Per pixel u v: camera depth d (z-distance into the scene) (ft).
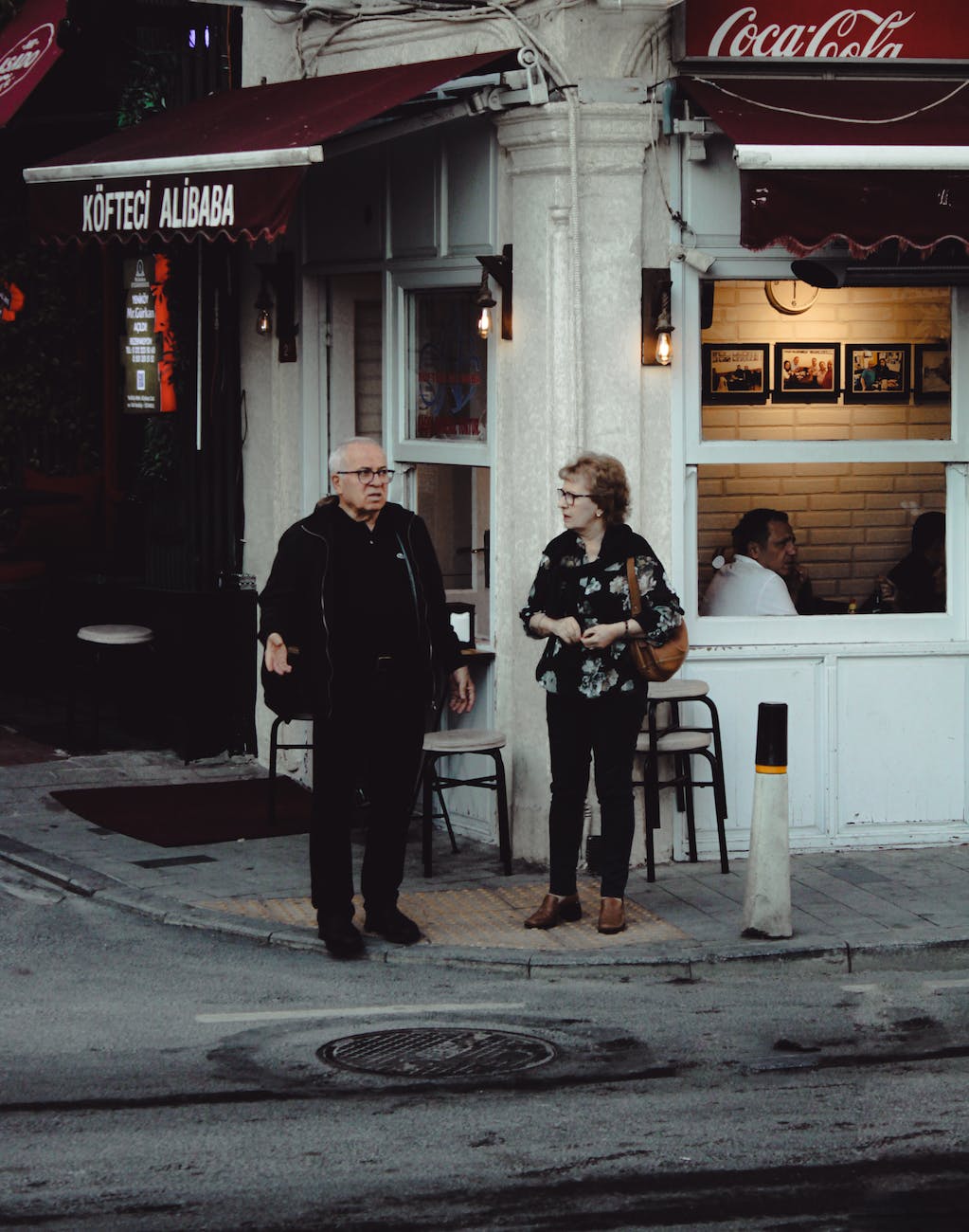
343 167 36.47
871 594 33.30
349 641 26.50
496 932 27.94
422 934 27.66
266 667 26.48
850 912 28.99
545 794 32.07
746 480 32.71
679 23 30.96
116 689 43.16
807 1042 23.21
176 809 35.68
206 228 30.94
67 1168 18.79
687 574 32.48
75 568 48.83
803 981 26.30
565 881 28.12
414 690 26.89
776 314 32.45
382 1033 23.43
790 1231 17.30
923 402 33.04
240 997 24.95
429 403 34.86
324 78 35.12
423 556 27.04
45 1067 21.94
